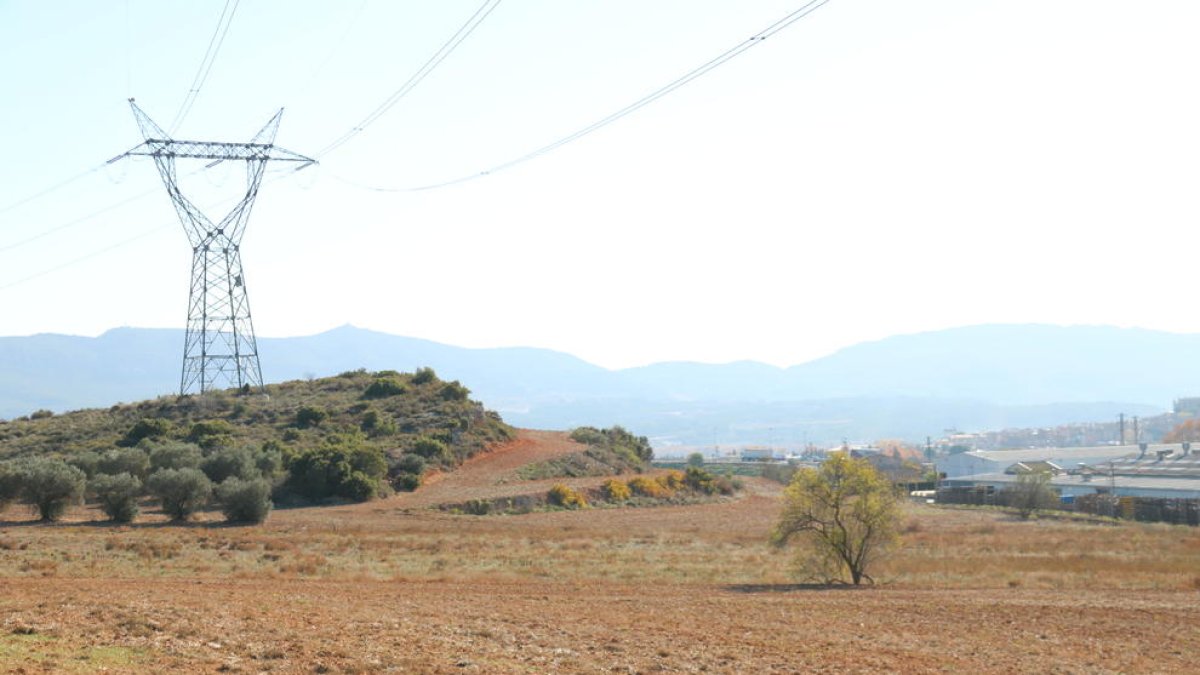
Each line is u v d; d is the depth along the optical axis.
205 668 20.64
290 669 21.36
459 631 28.45
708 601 40.62
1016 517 110.75
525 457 122.94
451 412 130.00
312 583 42.78
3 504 74.00
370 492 96.50
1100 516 111.44
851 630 34.16
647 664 25.39
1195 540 74.69
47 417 132.38
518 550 63.03
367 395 137.62
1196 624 37.44
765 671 25.62
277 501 93.56
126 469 88.31
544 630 30.03
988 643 32.62
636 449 162.88
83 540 59.00
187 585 38.62
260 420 123.00
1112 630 35.91
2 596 29.94
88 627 23.94
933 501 142.62
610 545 68.69
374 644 24.98
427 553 59.66
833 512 51.06
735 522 94.38
